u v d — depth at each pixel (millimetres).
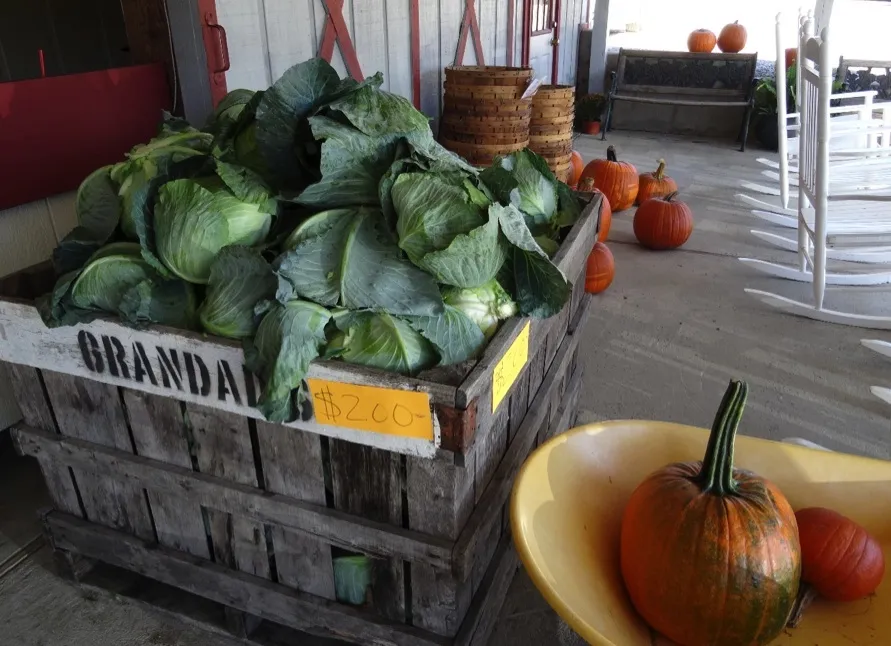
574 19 8562
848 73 7602
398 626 1479
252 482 1468
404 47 4324
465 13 5133
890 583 1394
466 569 1329
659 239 4441
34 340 1481
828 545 1336
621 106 8562
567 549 1303
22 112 2096
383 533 1352
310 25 3344
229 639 1720
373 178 1298
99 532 1712
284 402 1190
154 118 2523
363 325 1229
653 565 1239
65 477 1707
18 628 1758
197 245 1243
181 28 2465
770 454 1533
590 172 5191
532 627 1812
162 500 1598
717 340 3314
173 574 1669
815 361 3123
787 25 10320
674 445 1560
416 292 1229
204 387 1342
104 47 3650
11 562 1974
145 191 1308
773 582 1186
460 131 4352
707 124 8234
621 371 3025
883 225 3699
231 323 1237
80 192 1540
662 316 3566
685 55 7723
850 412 2734
